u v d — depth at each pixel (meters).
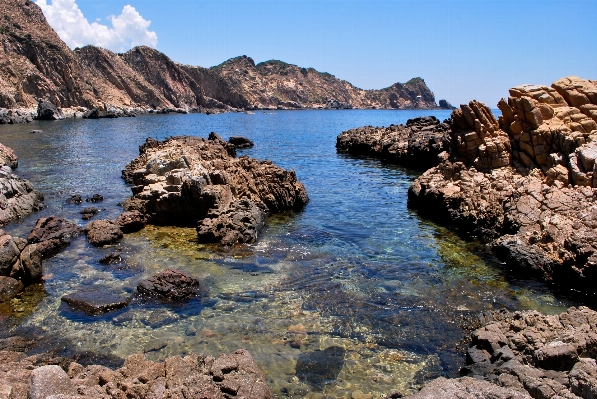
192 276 15.84
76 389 8.59
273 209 25.42
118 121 107.62
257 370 10.12
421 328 13.19
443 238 21.11
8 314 13.50
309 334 12.77
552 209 19.11
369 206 27.14
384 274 16.92
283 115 182.62
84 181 32.81
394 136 50.03
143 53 185.25
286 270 17.08
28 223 22.05
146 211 22.97
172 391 8.91
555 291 15.82
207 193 22.17
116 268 16.88
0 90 95.75
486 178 23.59
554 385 9.02
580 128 23.05
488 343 11.48
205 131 87.00
